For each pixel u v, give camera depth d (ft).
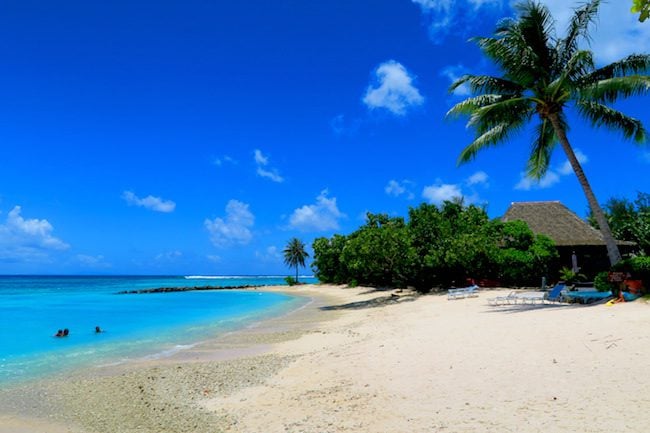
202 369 41.60
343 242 187.83
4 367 45.09
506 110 65.31
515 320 48.37
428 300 92.17
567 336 36.50
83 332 72.08
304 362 41.06
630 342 31.91
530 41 65.16
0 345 59.21
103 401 32.19
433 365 32.78
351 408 25.54
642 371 25.73
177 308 125.18
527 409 22.18
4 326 81.61
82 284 402.11
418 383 28.84
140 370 42.39
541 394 24.09
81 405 31.40
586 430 19.07
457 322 53.21
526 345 35.27
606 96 59.67
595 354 30.35
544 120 70.95
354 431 22.00
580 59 59.47
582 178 61.93
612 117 62.64
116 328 77.25
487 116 65.62
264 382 34.96
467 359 33.27
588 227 103.60
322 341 54.65
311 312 99.86
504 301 71.05
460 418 22.02
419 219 104.68
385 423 22.59
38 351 54.39
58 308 127.65
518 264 94.22
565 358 30.32
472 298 81.61
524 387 25.55
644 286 51.52
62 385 37.22
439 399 25.26
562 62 64.13
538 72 63.72
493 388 26.03
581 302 58.75
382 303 101.81
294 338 59.57
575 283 83.56
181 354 50.96
